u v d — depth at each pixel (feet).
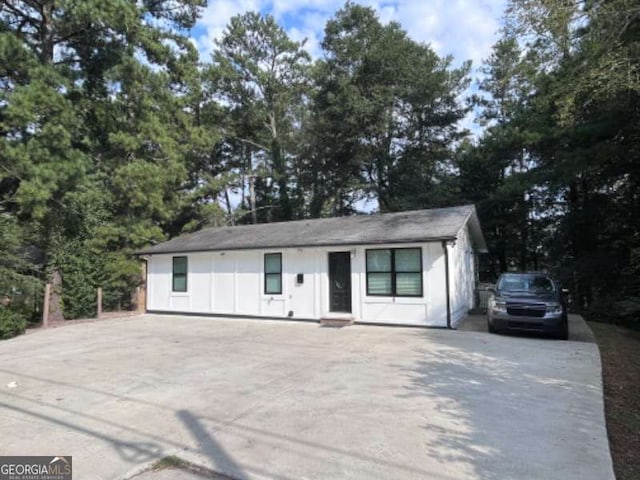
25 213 47.70
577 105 38.27
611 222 59.47
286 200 101.55
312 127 89.20
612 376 23.59
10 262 45.88
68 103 46.98
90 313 56.24
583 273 58.08
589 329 40.11
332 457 13.41
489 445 14.07
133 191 55.72
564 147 57.62
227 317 52.39
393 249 42.37
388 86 80.02
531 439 14.49
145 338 37.91
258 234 55.31
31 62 45.91
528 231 85.71
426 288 40.57
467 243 52.24
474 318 46.19
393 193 85.35
